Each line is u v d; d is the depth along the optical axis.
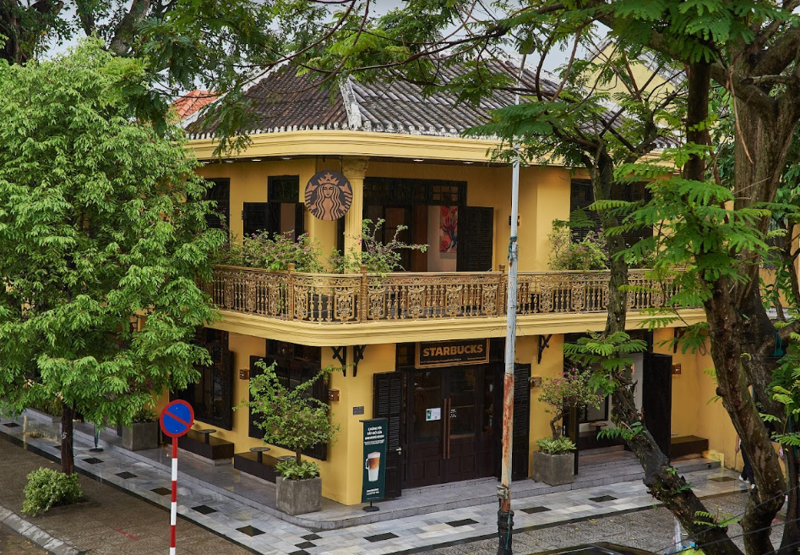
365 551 15.33
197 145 19.02
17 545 15.62
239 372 20.30
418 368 18.45
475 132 6.28
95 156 16.11
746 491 19.25
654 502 18.39
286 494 16.84
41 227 15.48
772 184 6.20
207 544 15.51
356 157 17.17
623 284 7.50
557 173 19.89
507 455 15.68
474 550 15.54
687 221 5.08
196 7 7.59
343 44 8.49
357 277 16.72
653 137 8.84
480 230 20.66
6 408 16.81
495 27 7.38
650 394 20.73
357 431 17.67
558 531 16.55
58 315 15.62
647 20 5.12
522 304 18.53
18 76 16.20
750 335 7.34
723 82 6.17
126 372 16.23
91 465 20.39
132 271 16.09
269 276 17.41
